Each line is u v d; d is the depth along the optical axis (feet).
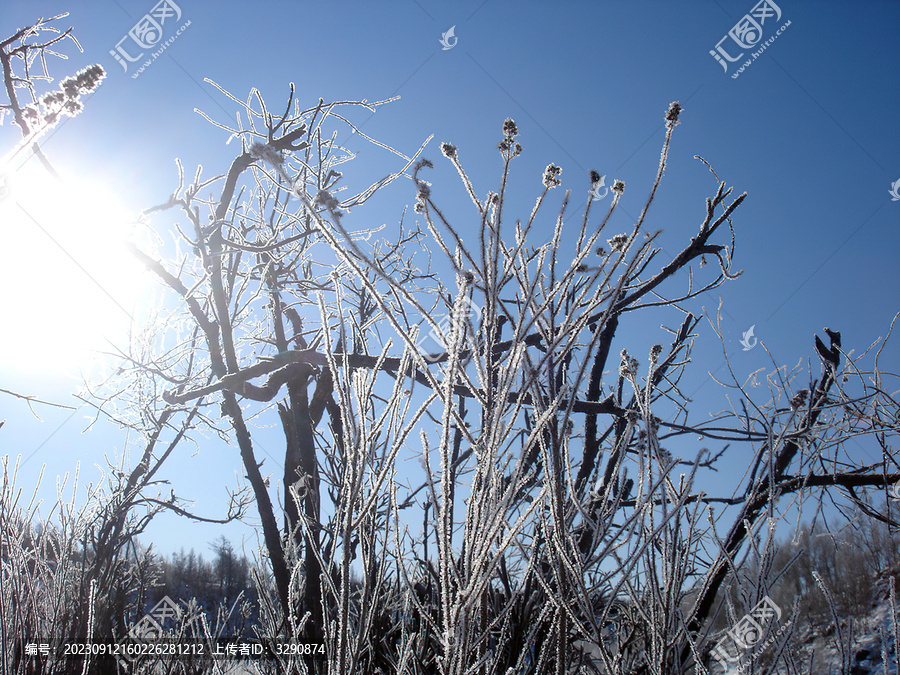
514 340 5.69
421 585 10.48
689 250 13.94
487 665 6.27
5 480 11.30
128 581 16.25
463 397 8.93
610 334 14.75
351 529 5.96
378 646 9.54
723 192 13.93
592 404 13.29
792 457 11.20
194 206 15.24
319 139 17.17
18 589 11.08
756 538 7.50
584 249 6.23
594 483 9.70
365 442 6.13
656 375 13.17
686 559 7.39
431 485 6.09
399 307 6.24
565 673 6.31
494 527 5.43
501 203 6.03
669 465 7.06
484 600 6.43
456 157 6.25
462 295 5.42
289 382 15.89
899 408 11.23
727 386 10.41
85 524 14.93
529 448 5.63
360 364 15.02
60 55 12.37
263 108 16.05
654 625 7.14
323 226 5.12
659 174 6.09
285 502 12.43
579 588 6.49
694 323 15.81
